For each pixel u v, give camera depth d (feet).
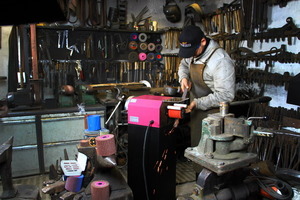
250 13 10.59
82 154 5.98
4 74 11.92
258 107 10.21
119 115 10.41
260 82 10.45
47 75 12.43
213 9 13.71
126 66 13.83
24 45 11.01
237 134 4.12
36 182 9.35
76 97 11.44
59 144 9.97
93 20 12.86
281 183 4.33
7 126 9.26
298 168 8.25
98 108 10.21
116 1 13.51
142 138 6.50
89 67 13.29
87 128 6.50
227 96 6.51
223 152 4.10
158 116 6.13
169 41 14.40
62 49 12.76
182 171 10.37
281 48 9.59
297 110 9.17
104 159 5.24
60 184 5.69
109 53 13.69
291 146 8.39
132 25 13.55
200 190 4.02
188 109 6.65
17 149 9.50
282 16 9.90
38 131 9.63
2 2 2.67
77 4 12.39
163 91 11.09
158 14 14.51
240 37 10.98
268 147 9.15
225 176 4.25
